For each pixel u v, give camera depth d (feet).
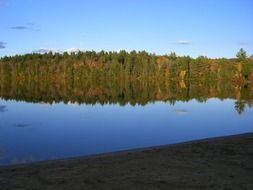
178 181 26.86
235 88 260.83
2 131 60.54
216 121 75.72
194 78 361.51
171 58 399.85
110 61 388.78
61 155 44.14
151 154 36.01
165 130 63.72
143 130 63.46
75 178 27.58
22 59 416.87
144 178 27.58
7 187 25.32
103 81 347.77
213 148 38.47
